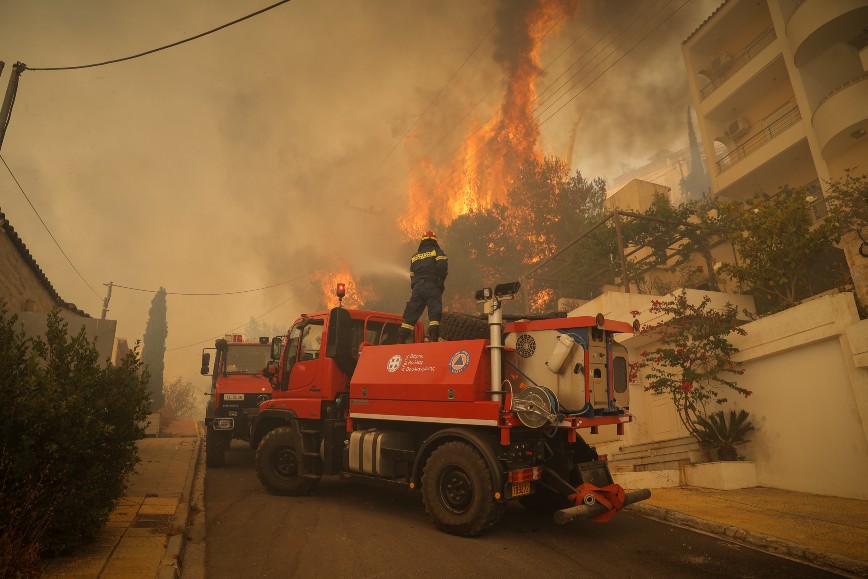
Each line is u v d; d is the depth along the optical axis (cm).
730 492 863
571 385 586
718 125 2489
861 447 779
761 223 1285
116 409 524
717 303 1367
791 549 540
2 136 1241
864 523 630
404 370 677
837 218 1233
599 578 464
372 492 845
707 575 478
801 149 1998
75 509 455
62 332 500
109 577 412
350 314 835
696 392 1011
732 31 2473
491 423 573
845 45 1881
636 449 1203
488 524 560
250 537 582
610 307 1425
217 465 1108
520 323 634
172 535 543
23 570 390
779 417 920
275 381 908
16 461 420
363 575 463
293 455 811
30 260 1248
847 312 801
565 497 636
